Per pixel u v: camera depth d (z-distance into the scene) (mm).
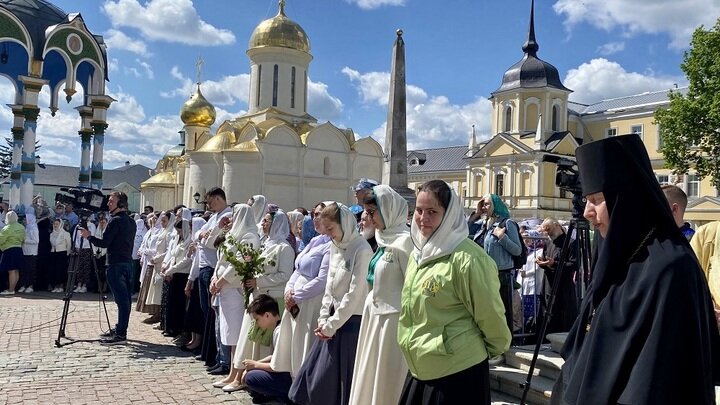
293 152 38156
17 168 23672
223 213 8664
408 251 4430
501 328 3521
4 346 9047
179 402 6391
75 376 7398
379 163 42281
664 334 2158
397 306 4402
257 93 40031
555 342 6492
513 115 52531
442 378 3461
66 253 15828
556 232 7922
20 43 21094
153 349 9133
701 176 33250
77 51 22188
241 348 6816
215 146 38562
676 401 2109
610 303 2398
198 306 8758
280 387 6031
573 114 55438
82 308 13219
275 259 6879
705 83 32219
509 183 50594
